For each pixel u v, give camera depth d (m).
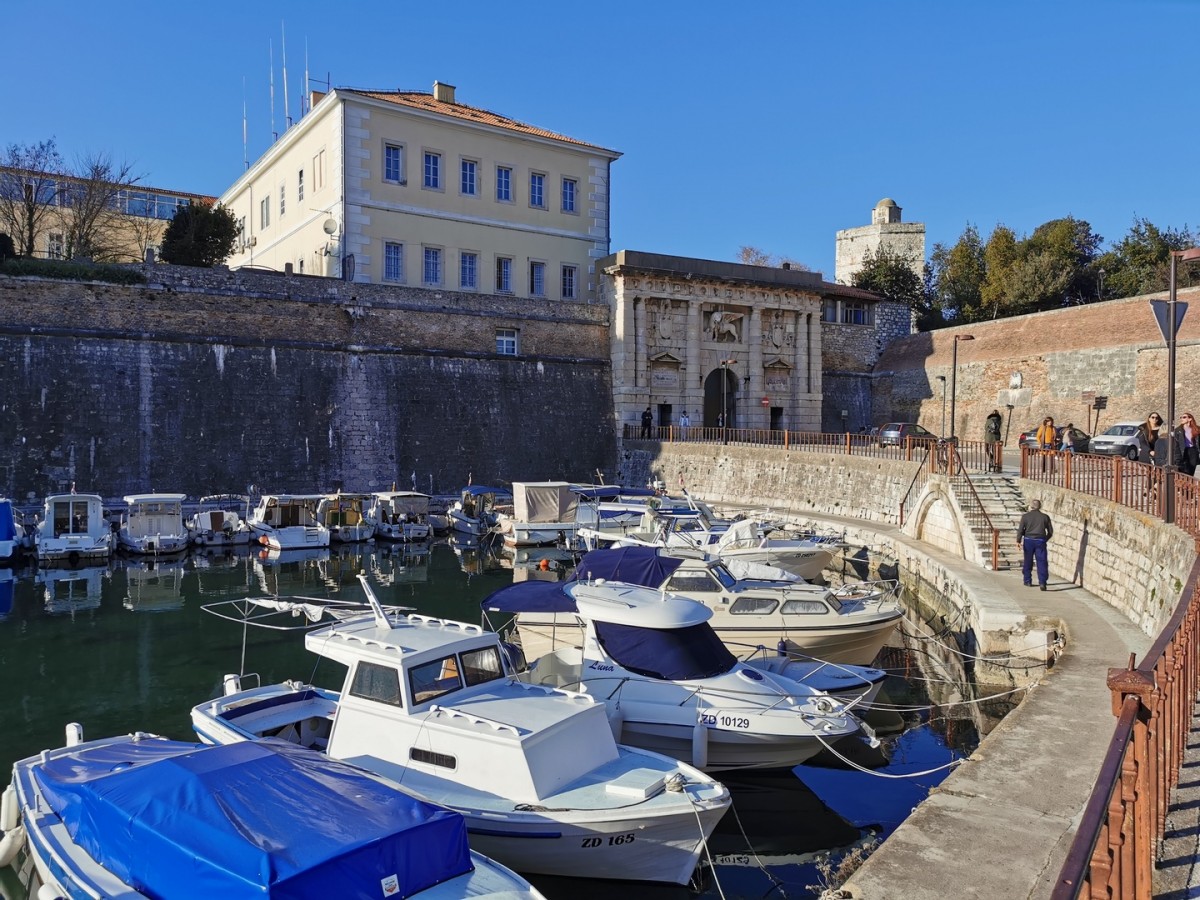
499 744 9.74
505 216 47.81
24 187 44.06
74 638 19.88
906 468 30.34
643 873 9.56
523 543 33.69
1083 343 42.94
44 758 10.03
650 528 28.64
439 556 32.47
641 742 12.45
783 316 52.53
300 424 38.31
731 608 17.14
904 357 55.38
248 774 7.93
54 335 33.41
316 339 39.41
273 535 32.72
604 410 47.62
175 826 7.20
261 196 53.53
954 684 16.27
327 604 16.94
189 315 36.47
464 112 48.56
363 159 43.12
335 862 6.77
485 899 7.30
